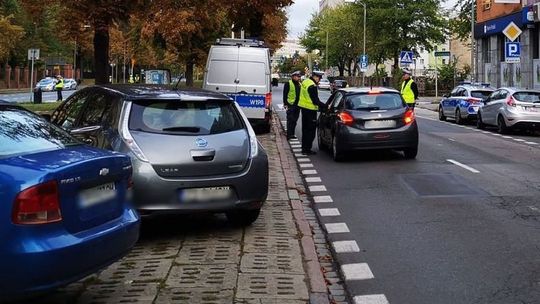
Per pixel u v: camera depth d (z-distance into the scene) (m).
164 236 7.38
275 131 20.77
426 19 55.22
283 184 10.88
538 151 15.53
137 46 57.16
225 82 19.28
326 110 15.26
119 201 5.12
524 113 19.56
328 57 86.00
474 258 6.54
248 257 6.47
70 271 4.37
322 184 11.16
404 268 6.27
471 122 24.31
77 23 18.59
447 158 14.17
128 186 5.31
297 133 20.59
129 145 6.93
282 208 8.95
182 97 7.42
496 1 31.14
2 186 4.20
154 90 7.75
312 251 6.73
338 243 7.26
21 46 70.12
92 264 4.57
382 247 7.05
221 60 19.30
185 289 5.46
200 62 40.06
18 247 4.14
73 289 5.50
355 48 75.00
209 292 5.38
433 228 7.84
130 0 17.94
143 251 6.73
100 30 18.03
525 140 18.25
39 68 76.00
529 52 32.16
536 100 19.77
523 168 12.62
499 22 35.41
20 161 4.43
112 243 4.81
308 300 5.23
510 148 16.17
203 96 7.59
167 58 52.34
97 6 17.42
